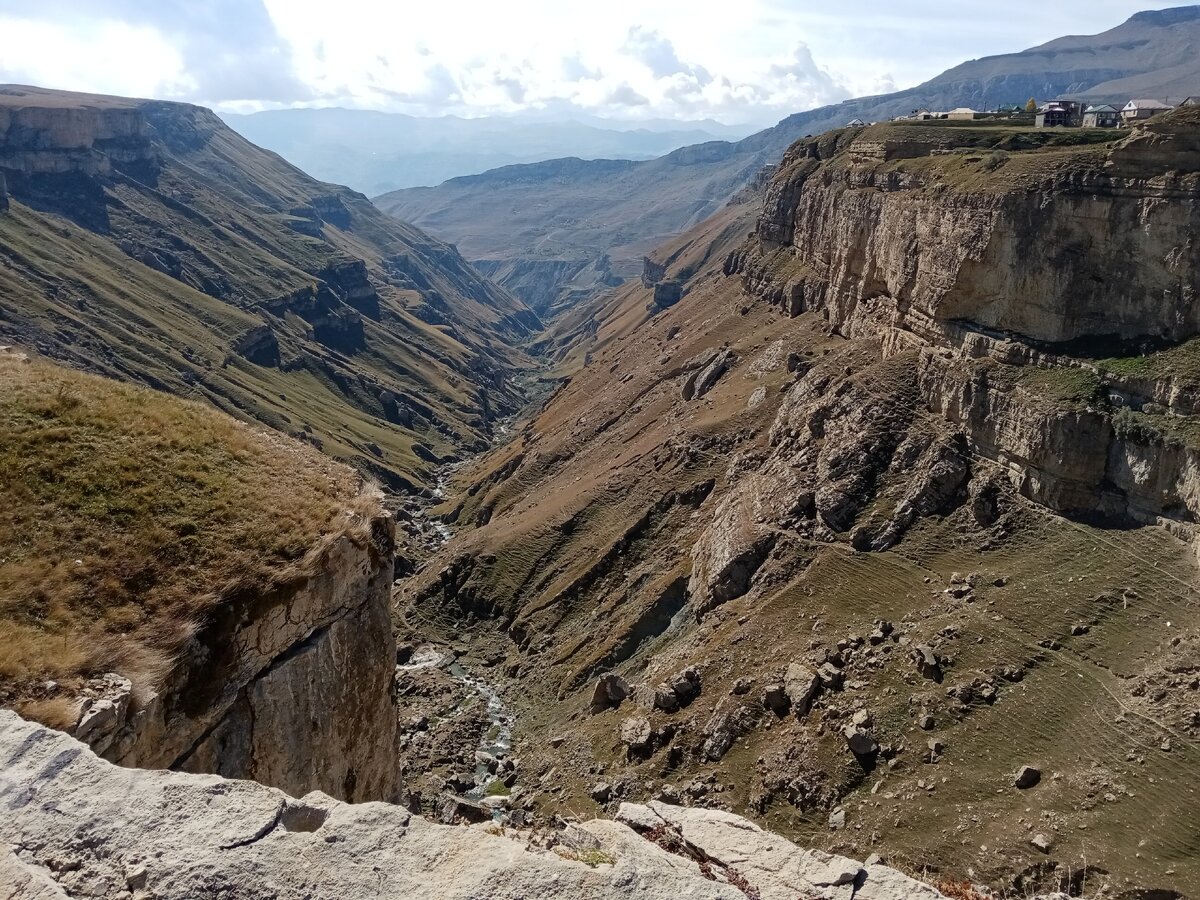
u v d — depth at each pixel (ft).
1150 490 179.52
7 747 46.01
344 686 90.68
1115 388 189.67
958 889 65.31
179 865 39.34
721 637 216.54
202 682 73.87
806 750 168.86
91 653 67.31
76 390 100.22
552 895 38.42
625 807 53.21
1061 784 140.67
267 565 82.23
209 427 103.14
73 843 40.52
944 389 228.84
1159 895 117.08
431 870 39.93
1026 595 181.57
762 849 48.19
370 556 95.76
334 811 43.83
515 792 212.02
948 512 213.46
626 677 245.04
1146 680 152.56
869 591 203.31
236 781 45.14
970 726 159.63
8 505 77.92
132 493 84.33
